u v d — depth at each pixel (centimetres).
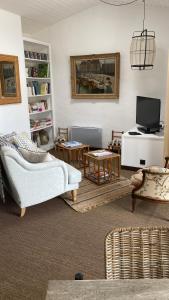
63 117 594
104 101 545
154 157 420
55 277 203
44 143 572
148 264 118
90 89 547
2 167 304
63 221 286
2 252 234
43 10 450
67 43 545
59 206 321
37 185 289
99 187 369
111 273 115
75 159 493
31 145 381
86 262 220
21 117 457
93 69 533
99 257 226
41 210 312
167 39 466
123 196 343
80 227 274
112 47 511
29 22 493
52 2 428
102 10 501
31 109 515
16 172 273
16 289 192
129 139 427
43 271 210
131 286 95
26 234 262
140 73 498
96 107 556
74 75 552
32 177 283
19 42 436
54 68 570
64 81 570
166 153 407
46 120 572
